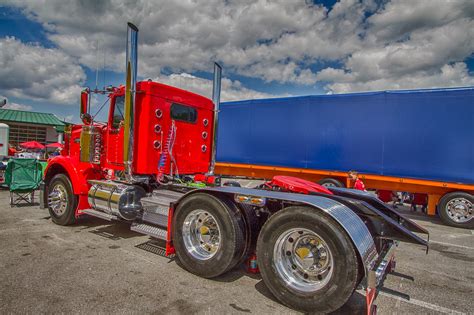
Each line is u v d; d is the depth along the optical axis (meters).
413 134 7.99
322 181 9.25
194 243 3.70
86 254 4.20
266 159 10.38
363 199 4.14
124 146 4.59
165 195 4.39
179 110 5.23
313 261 2.92
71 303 2.84
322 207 2.81
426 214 9.25
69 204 5.43
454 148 7.52
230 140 11.21
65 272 3.56
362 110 8.67
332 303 2.65
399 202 10.82
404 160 8.10
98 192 4.95
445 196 7.61
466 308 3.12
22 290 3.07
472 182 7.34
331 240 2.68
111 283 3.31
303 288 2.84
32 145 22.78
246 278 3.60
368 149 8.59
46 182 6.15
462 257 4.94
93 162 5.32
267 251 3.06
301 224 2.86
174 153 5.13
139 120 4.73
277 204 3.38
